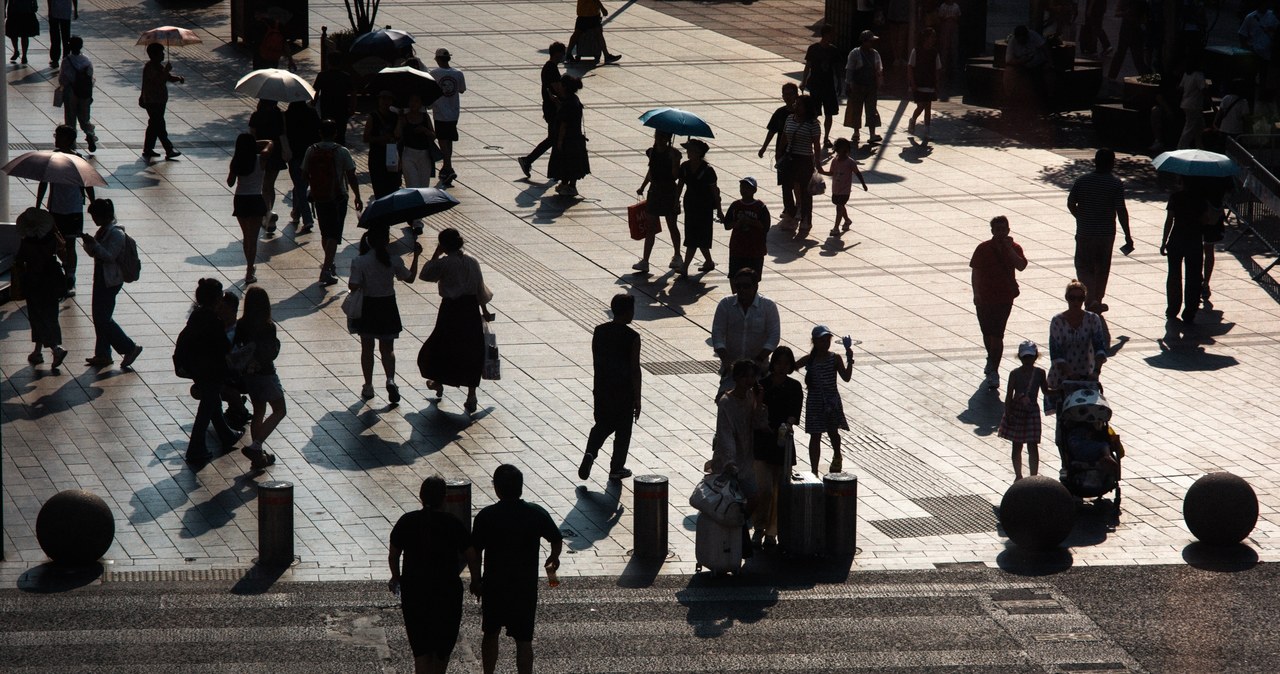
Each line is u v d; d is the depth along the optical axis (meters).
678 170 23.00
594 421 17.08
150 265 22.81
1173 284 21.42
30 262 18.41
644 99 34.06
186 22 40.53
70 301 21.31
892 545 14.55
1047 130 32.88
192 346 15.91
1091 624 12.64
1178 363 19.91
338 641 12.03
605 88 35.06
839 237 25.36
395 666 11.57
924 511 15.40
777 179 26.30
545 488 15.70
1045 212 26.77
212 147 29.28
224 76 34.91
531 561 10.96
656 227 23.08
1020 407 15.66
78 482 15.48
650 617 12.74
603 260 23.94
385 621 12.49
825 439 17.28
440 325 17.52
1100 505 15.64
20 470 15.73
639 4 45.59
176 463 16.08
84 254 23.39
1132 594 13.33
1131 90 31.55
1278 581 13.66
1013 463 15.87
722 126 31.88
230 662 11.57
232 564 13.69
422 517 10.75
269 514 13.69
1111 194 20.94
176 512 14.83
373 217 17.66
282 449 16.55
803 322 21.25
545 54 38.31
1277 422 17.81
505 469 11.04
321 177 21.81
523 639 11.01
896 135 32.25
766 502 14.58
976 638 12.33
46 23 39.41
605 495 15.59
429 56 37.44
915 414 18.09
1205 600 13.19
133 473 15.77
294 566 13.68
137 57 36.38
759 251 21.28
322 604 12.83
